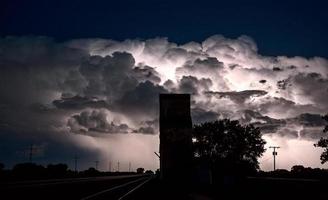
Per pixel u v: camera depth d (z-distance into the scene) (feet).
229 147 293.43
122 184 202.49
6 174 270.46
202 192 125.80
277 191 90.99
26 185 170.50
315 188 79.30
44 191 130.21
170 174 128.47
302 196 80.59
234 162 288.51
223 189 118.42
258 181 103.76
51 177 288.71
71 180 257.75
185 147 129.39
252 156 292.61
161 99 130.93
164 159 128.88
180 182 127.95
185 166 128.67
